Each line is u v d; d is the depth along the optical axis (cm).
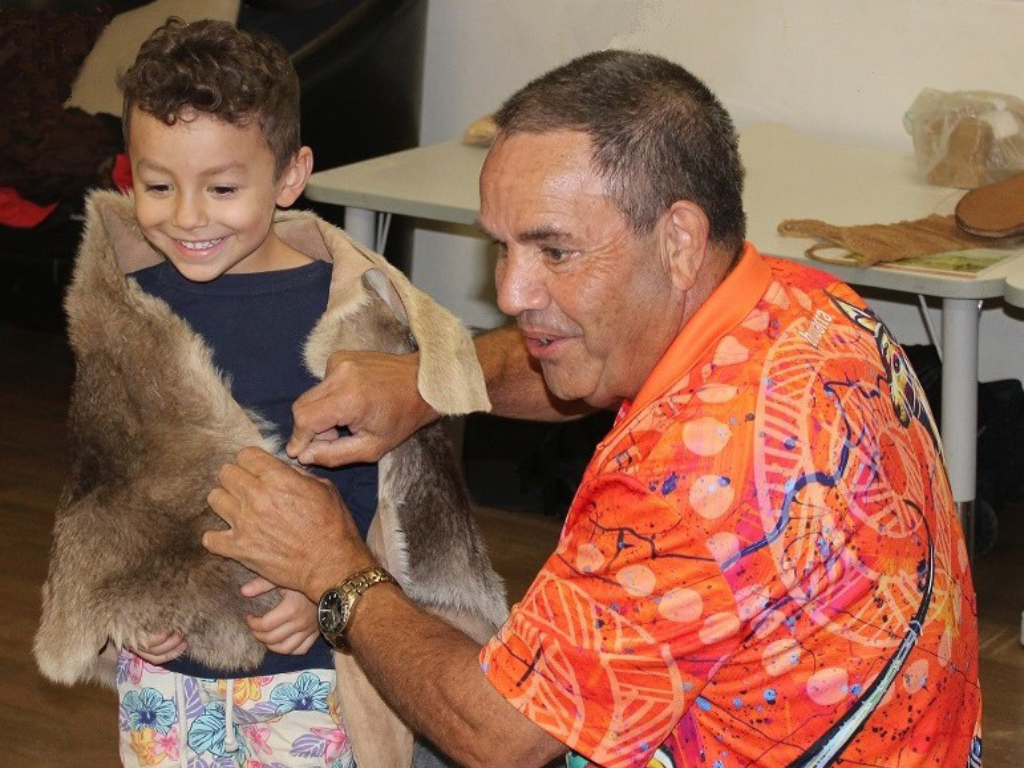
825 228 271
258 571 150
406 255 413
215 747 164
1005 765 246
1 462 365
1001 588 307
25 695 267
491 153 126
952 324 259
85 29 409
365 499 166
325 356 158
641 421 124
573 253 122
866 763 124
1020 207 273
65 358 433
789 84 375
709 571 117
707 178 124
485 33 407
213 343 159
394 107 398
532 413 188
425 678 133
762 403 120
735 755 125
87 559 155
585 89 123
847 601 119
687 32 382
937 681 125
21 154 389
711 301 125
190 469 153
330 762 167
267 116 151
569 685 123
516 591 306
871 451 121
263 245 161
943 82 358
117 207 159
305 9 391
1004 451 328
